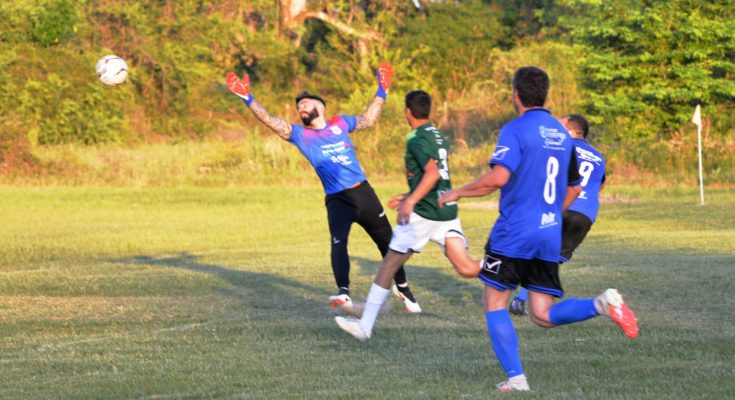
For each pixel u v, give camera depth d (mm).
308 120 21719
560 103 98125
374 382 15070
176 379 15500
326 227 47688
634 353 16859
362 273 29500
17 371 16219
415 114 18844
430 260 32062
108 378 15648
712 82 79688
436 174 17844
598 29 83125
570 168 14555
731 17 82062
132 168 82000
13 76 99438
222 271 30141
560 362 16250
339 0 134875
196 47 122125
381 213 22109
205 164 85750
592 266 29047
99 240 41750
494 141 98812
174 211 57219
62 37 106500
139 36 118062
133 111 115125
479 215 53219
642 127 82875
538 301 14266
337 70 134750
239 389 14781
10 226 47875
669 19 81562
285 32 138000
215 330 19984
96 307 23141
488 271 14109
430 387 14656
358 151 89938
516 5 139125
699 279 25500
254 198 65750
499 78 116438
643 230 43500
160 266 31953
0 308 23016
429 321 20812
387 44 133500
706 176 74438
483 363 16484
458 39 131875
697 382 14578
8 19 101375
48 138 99812
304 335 19359
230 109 127375
